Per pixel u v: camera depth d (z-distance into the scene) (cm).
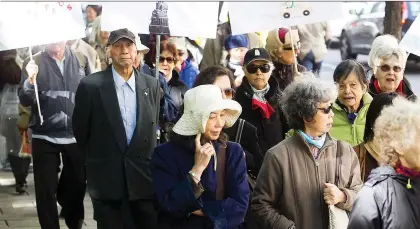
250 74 811
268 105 809
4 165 1318
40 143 930
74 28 898
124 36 779
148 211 783
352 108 753
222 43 1213
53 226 928
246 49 1124
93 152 789
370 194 492
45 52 939
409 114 488
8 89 1152
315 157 628
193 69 1155
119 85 787
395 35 1186
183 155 615
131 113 787
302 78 635
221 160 620
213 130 609
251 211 640
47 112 930
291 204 620
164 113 830
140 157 782
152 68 995
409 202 485
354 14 2706
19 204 1116
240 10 917
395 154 491
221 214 605
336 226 614
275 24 911
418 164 488
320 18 908
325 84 622
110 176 779
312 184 621
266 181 626
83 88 787
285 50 909
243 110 809
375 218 488
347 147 640
